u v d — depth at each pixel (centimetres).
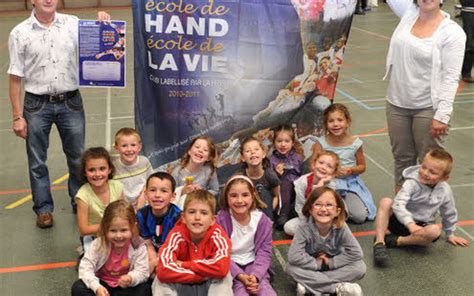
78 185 429
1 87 863
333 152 399
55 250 388
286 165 432
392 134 420
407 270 360
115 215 300
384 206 386
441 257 375
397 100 405
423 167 375
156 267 321
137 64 415
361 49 1149
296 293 335
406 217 375
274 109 439
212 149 396
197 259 303
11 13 1792
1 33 1388
